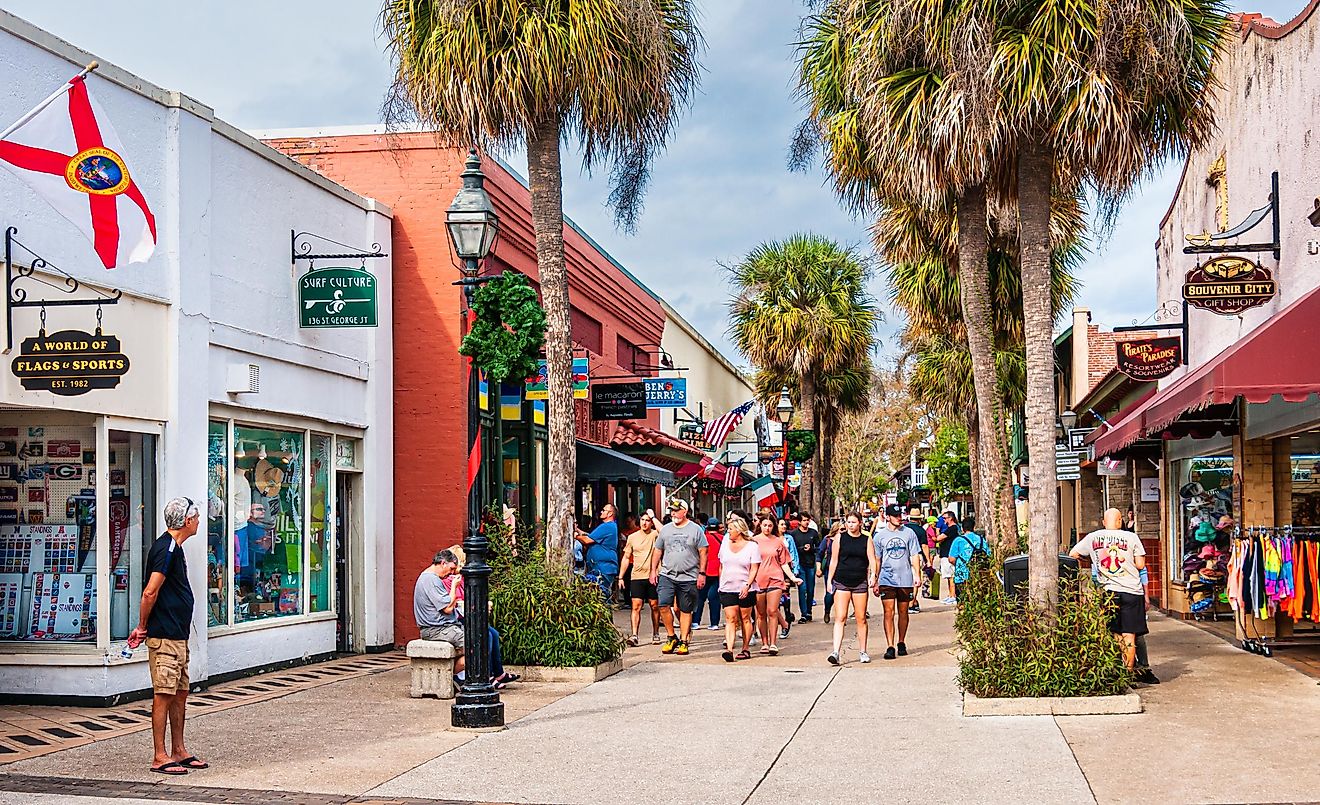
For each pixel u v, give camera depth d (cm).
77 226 1032
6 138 982
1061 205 2241
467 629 1133
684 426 3575
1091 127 1212
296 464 1603
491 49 1491
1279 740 991
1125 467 2541
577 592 1481
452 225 1198
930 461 5816
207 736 1072
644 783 892
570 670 1421
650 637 1981
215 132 1400
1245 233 1642
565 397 1555
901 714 1173
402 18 1547
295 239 1585
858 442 6656
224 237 1416
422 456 1864
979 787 859
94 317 1188
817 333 3956
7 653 1205
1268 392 1170
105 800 825
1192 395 1262
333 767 945
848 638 1928
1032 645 1174
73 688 1195
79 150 1027
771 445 3734
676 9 1633
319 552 1666
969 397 3152
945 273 2583
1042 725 1088
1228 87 1736
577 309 2575
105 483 1209
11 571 1238
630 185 1638
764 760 970
